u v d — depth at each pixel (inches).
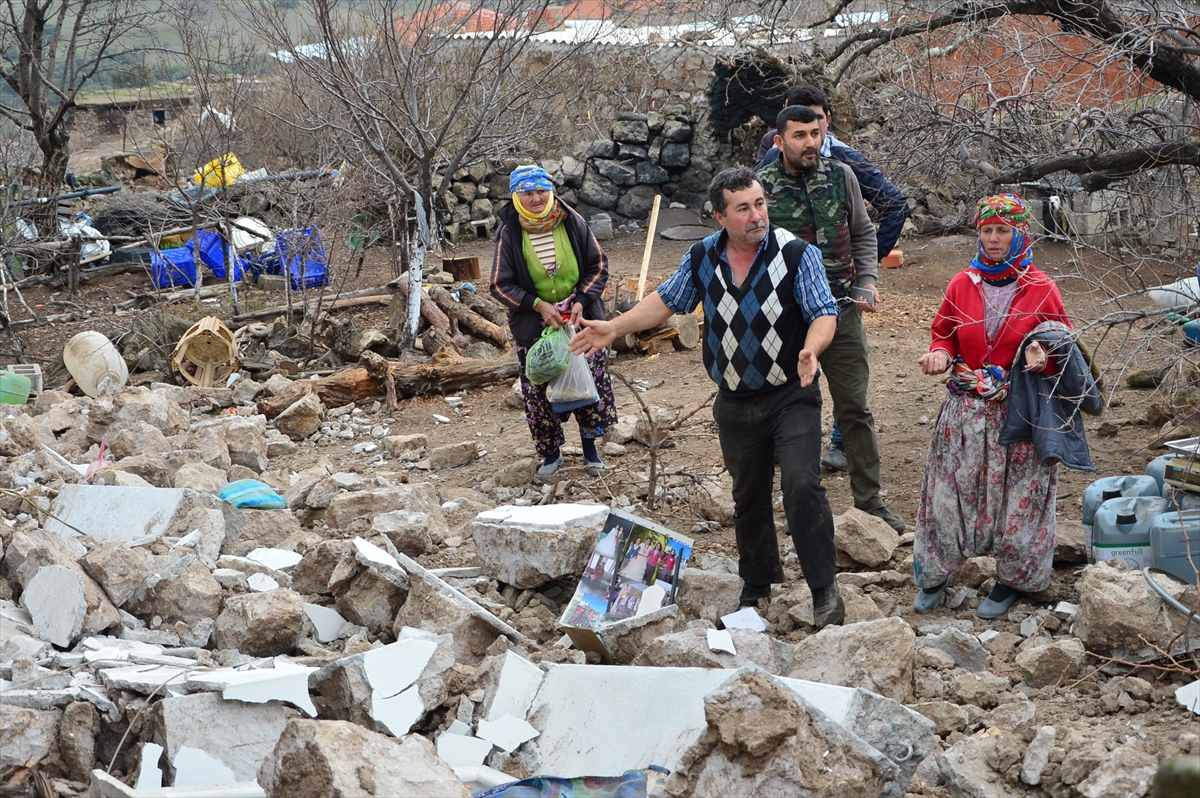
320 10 369.4
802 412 163.6
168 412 311.0
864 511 207.2
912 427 270.5
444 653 150.9
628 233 668.7
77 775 138.4
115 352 387.5
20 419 297.1
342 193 486.3
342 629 181.5
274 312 468.8
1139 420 244.7
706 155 683.4
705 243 163.8
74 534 211.0
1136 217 230.2
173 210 584.7
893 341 370.0
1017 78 232.1
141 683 142.6
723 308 161.8
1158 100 226.7
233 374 390.9
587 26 649.0
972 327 164.9
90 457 287.3
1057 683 147.7
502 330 411.5
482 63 407.5
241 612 168.7
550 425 250.8
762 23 404.8
